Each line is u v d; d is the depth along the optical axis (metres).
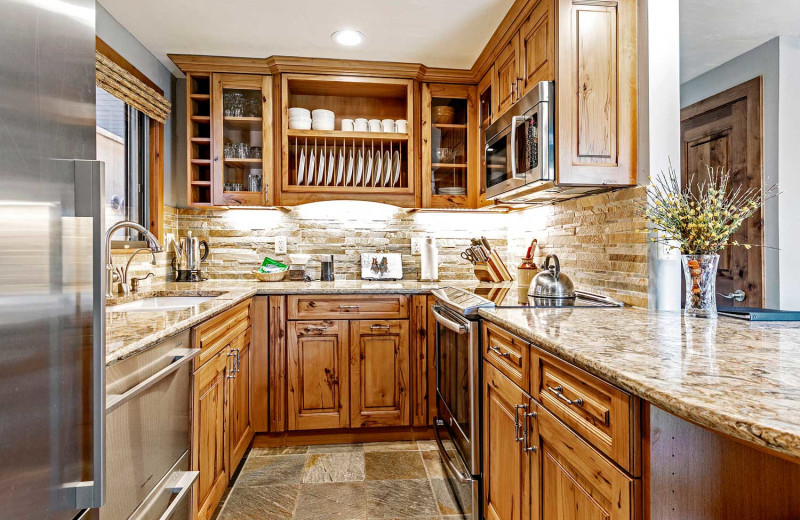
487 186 2.36
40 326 0.62
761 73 1.62
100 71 1.87
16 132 0.58
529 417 1.25
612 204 1.81
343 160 2.69
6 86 0.56
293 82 2.69
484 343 1.69
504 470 1.46
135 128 2.36
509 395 1.41
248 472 2.11
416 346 2.46
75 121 0.72
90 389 0.72
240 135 2.77
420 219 3.02
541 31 1.80
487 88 2.57
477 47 2.45
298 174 2.67
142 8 2.04
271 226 2.91
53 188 0.65
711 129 1.77
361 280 2.91
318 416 2.41
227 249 2.87
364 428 2.48
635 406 0.80
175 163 2.80
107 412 0.86
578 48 1.66
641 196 1.63
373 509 1.80
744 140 1.66
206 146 2.73
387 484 2.00
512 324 1.33
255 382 2.37
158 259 2.58
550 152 1.67
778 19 1.56
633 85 1.67
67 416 0.68
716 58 1.75
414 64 2.65
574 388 1.02
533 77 1.88
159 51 2.47
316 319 2.41
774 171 1.58
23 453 0.59
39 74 0.63
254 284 2.61
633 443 0.80
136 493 1.05
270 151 2.62
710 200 1.45
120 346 0.96
